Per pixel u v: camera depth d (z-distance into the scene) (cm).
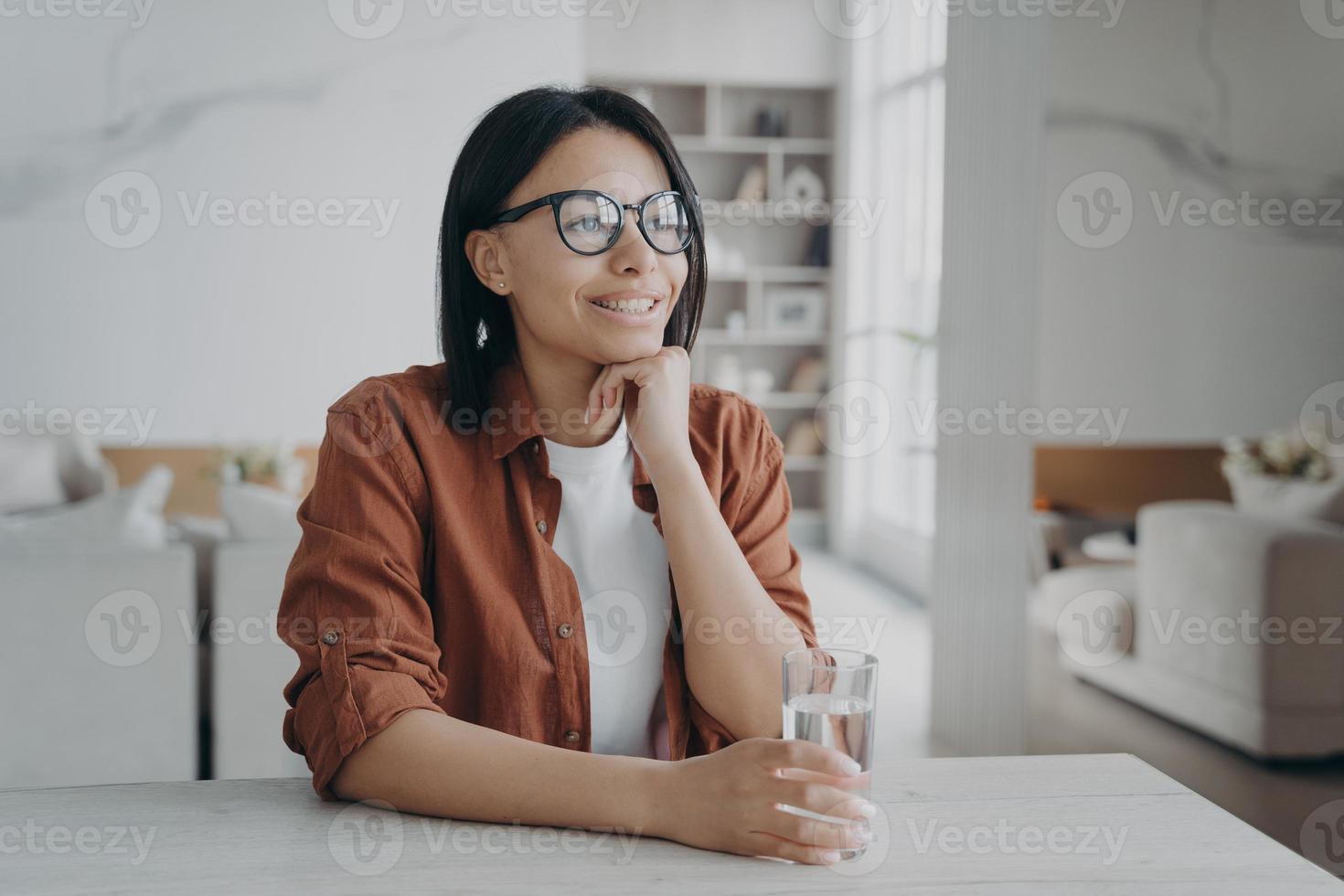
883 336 596
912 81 557
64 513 258
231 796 92
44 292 408
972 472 310
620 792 85
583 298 106
